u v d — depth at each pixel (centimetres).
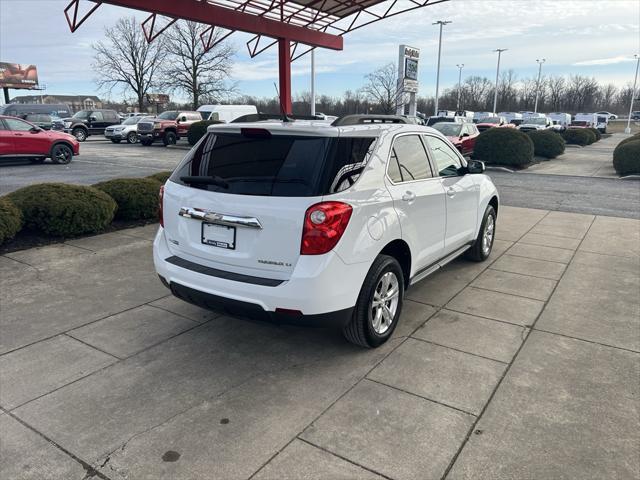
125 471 253
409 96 2894
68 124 3055
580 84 9144
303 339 402
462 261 620
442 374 346
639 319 441
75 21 1216
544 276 560
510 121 4559
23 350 378
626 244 703
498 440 276
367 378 342
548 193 1202
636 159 1501
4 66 6394
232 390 327
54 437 279
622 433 282
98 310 456
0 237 608
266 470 253
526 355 374
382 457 263
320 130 331
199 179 350
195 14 1373
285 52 1675
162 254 385
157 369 354
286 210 313
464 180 514
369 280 355
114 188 773
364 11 1691
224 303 335
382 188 364
